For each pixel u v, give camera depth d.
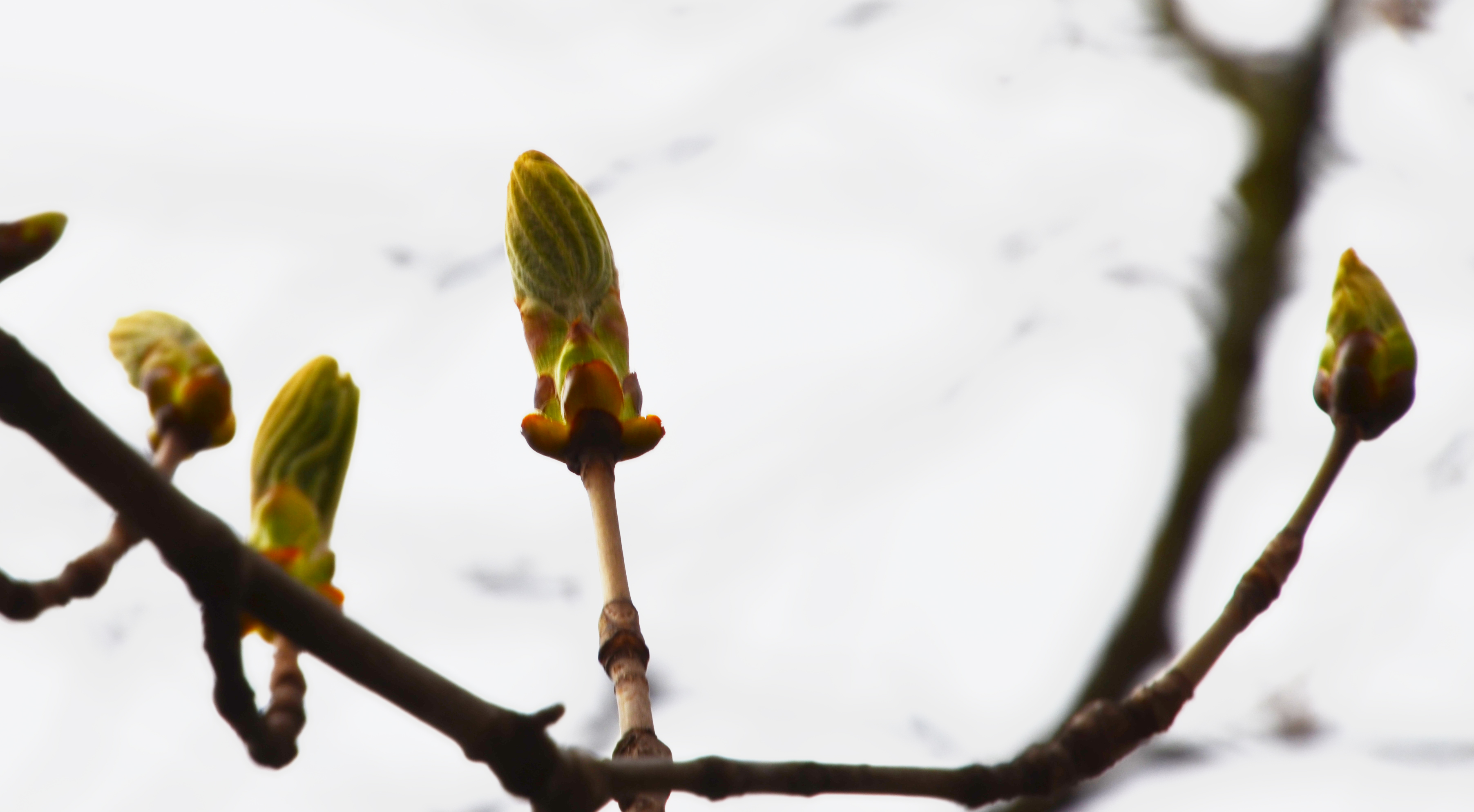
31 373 0.57
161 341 0.65
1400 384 0.66
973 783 0.62
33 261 0.59
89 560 0.62
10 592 0.61
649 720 0.65
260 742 0.61
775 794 0.61
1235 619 0.64
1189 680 0.64
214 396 0.65
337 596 0.66
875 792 0.61
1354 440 0.66
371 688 0.59
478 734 0.60
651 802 0.64
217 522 0.58
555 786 0.60
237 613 0.59
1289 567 0.65
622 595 0.66
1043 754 0.62
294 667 0.63
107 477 0.58
